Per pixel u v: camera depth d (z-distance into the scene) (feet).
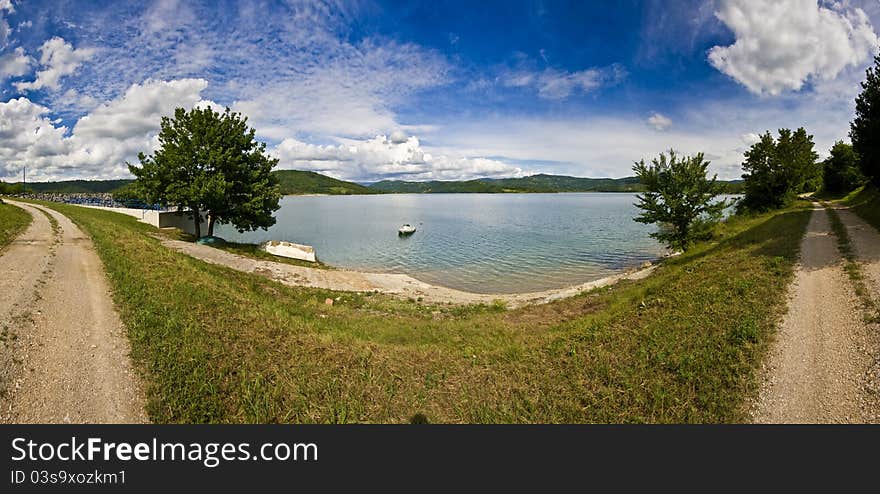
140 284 48.88
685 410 26.61
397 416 27.58
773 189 140.87
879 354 28.71
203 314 42.80
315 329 45.21
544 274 115.24
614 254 146.00
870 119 73.87
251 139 116.57
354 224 281.33
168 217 138.72
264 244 120.67
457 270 122.72
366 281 92.22
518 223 276.21
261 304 52.34
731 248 72.64
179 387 28.25
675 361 32.17
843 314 35.88
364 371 33.32
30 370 28.45
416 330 48.83
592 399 28.48
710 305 42.65
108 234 83.05
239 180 113.09
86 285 48.26
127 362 30.91
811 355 30.35
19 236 77.05
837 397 25.57
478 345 41.70
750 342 33.42
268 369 32.78
